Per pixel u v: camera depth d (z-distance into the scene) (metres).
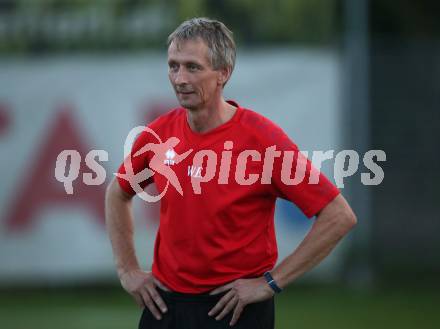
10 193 31.80
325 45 33.44
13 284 33.41
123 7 33.44
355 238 33.09
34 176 31.83
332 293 33.12
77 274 31.94
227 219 13.16
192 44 12.93
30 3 33.19
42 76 31.98
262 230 13.43
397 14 42.12
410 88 33.75
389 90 33.72
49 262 31.89
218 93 13.30
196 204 13.23
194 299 13.48
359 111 32.78
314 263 13.08
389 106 33.75
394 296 32.53
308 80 32.31
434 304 31.06
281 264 13.16
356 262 33.25
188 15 33.47
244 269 13.38
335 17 36.84
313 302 31.75
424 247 33.78
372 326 27.36
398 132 33.72
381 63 33.75
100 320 28.41
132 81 32.19
